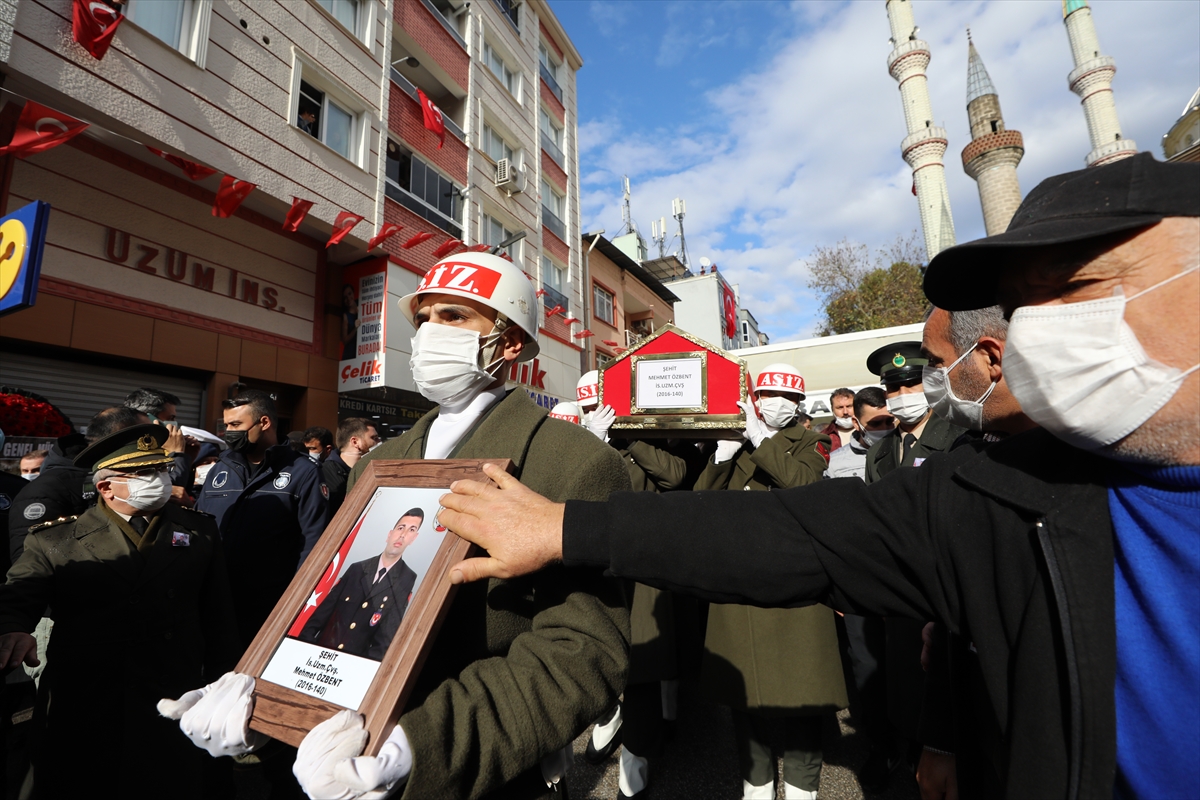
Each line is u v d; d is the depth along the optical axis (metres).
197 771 2.29
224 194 6.39
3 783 2.45
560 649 1.03
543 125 16.67
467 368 1.40
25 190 5.93
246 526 3.23
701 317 26.86
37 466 4.27
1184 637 0.68
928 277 0.99
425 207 11.42
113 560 2.19
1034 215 0.84
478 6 13.91
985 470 0.91
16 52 5.43
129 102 6.40
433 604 0.96
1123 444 0.74
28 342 6.00
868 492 1.06
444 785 0.85
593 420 3.07
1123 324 0.73
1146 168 0.75
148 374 7.29
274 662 1.06
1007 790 0.78
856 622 3.05
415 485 1.20
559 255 16.84
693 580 1.03
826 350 10.62
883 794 2.82
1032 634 0.79
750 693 2.48
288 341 9.01
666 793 2.80
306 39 8.88
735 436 2.84
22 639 1.89
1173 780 0.67
